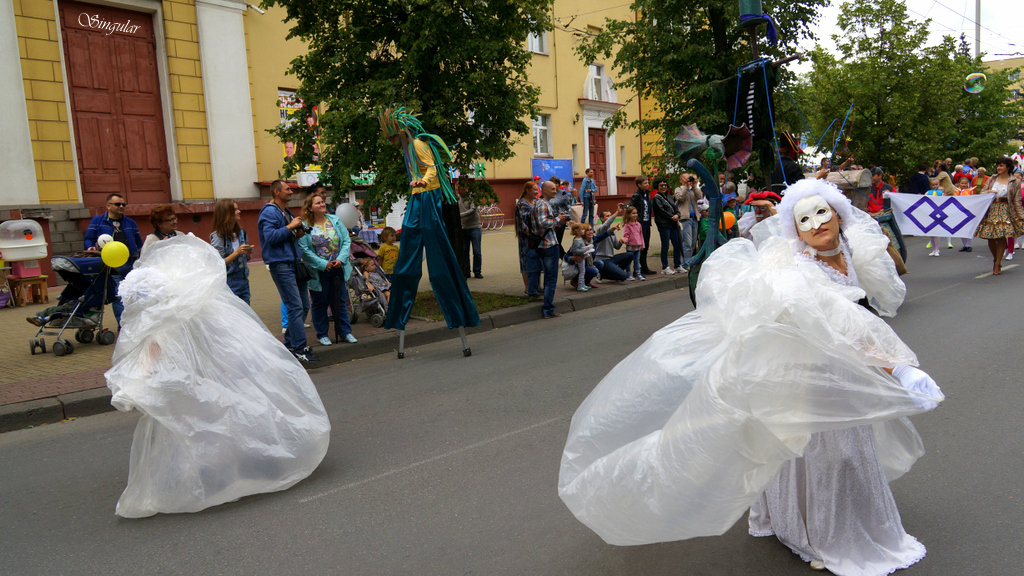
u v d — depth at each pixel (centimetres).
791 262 281
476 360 746
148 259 407
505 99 1017
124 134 1497
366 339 827
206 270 400
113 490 438
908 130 1934
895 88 1973
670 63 1418
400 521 369
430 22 911
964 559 295
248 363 407
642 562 311
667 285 1223
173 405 379
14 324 987
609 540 278
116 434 557
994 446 419
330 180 988
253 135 1667
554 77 2453
